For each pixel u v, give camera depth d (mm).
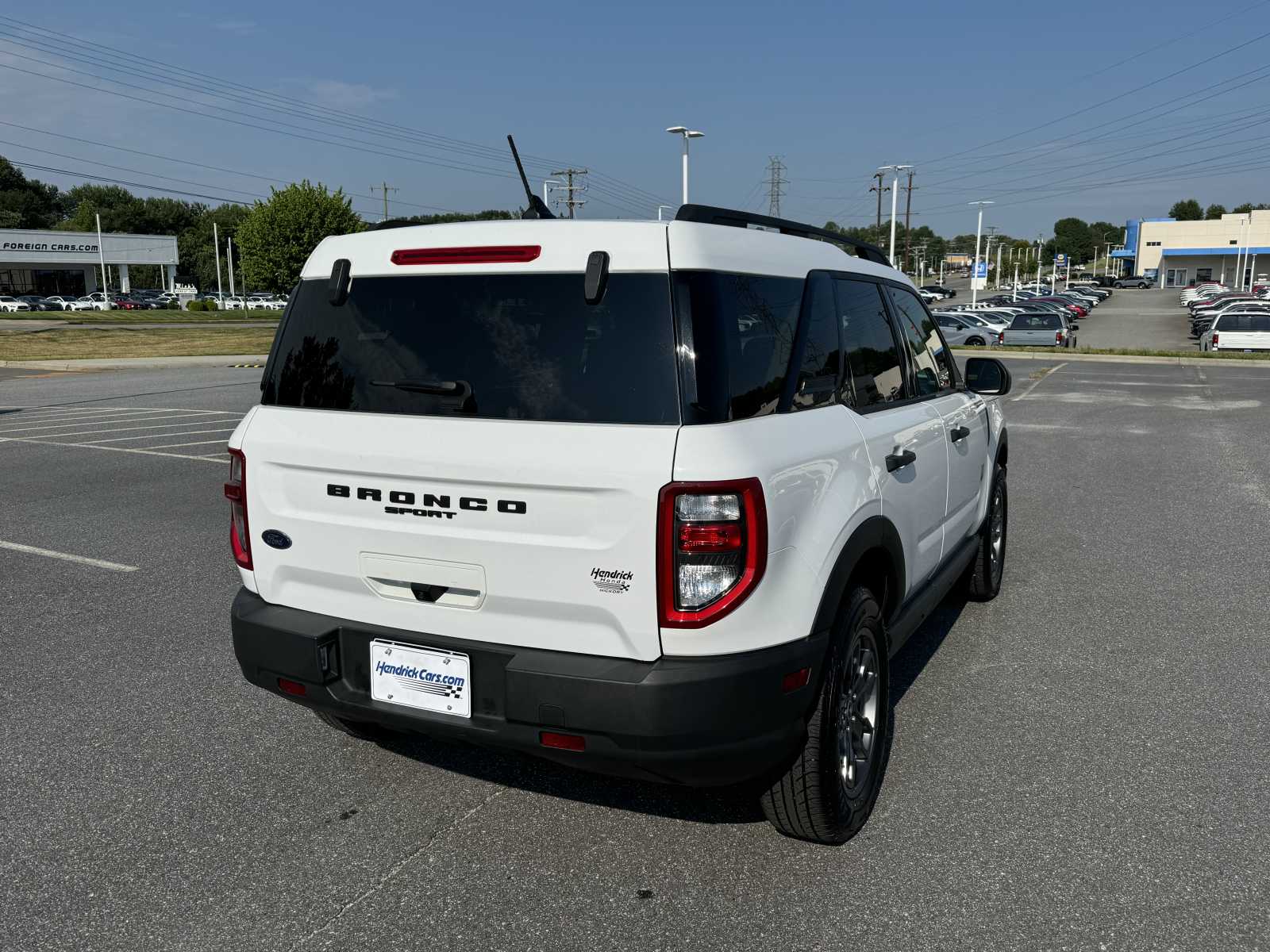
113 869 2949
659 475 2410
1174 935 2578
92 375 24297
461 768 3604
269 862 2979
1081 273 178250
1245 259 110250
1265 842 3025
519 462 2533
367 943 2586
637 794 3395
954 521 4336
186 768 3605
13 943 2598
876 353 3566
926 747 3715
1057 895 2758
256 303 89375
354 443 2785
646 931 2617
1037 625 5145
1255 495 8672
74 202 137625
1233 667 4520
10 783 3490
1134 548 6766
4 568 6320
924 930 2609
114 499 8578
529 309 2658
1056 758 3617
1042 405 16578
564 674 2508
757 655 2531
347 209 74812
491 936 2607
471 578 2670
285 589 3033
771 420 2674
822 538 2725
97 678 4473
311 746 3795
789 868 2916
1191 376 22797
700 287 2551
